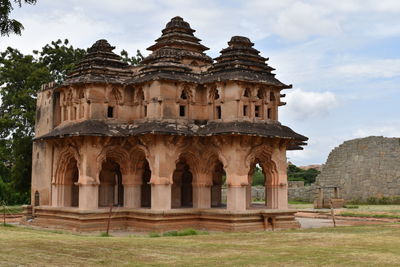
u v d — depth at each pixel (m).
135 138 29.78
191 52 35.50
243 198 28.59
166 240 21.94
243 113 29.38
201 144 30.19
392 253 17.69
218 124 29.50
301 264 15.52
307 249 18.80
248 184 30.95
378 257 16.80
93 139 29.36
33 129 46.56
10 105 48.44
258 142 29.33
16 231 25.95
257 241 21.58
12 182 46.38
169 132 28.39
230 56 30.59
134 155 30.45
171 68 30.38
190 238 22.95
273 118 30.78
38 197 34.94
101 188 32.88
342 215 40.34
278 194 30.17
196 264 15.57
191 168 30.30
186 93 30.53
